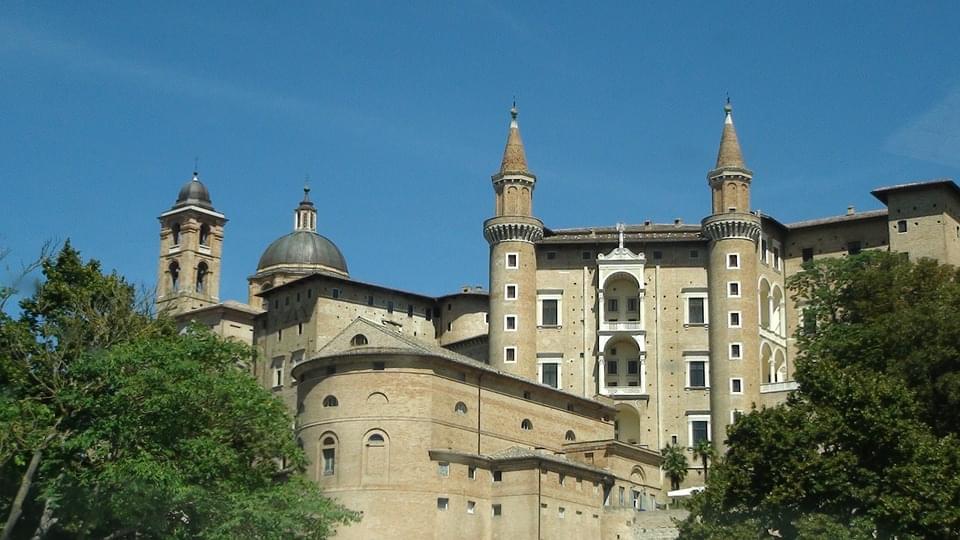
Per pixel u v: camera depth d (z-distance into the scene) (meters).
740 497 89.94
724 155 158.88
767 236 161.25
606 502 131.00
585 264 160.50
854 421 88.94
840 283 126.69
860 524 83.19
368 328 127.81
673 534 123.94
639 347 157.00
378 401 121.00
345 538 117.81
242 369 108.69
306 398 124.31
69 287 103.06
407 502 118.75
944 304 106.31
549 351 158.50
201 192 190.12
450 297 166.62
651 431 155.12
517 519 121.50
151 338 100.81
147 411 90.88
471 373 127.38
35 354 97.81
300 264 184.50
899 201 154.50
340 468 120.25
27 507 97.75
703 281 158.25
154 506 89.81
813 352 110.06
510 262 157.88
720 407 152.62
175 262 186.75
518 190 159.25
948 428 98.12
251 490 98.06
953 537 84.81
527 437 132.25
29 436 88.88
